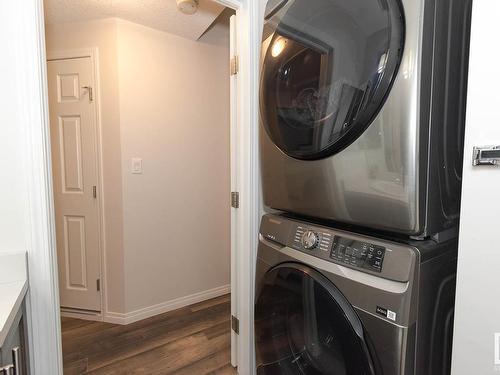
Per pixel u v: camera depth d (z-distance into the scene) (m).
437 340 0.78
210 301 2.58
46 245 0.92
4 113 0.87
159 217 2.33
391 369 0.73
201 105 2.49
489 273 0.62
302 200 1.02
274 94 1.12
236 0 1.39
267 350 1.17
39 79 0.90
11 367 0.70
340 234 0.89
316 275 0.91
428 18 0.70
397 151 0.73
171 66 2.31
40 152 0.90
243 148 1.46
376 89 0.75
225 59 2.59
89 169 2.20
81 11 1.99
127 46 2.11
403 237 0.82
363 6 0.79
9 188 0.89
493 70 0.60
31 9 0.88
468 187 0.65
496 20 0.60
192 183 2.49
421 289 0.73
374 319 0.76
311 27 0.95
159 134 2.29
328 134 0.88
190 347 1.89
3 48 0.86
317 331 0.95
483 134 0.62
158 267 2.34
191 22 2.13
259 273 1.20
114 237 2.19
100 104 2.14
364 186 0.81
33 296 0.92
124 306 2.20
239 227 1.53
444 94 0.76
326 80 0.89
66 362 1.73
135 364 1.71
